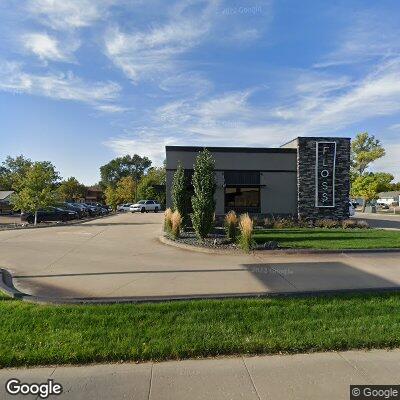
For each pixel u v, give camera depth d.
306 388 3.33
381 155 50.41
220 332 4.53
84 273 7.94
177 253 10.77
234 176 19.06
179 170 16.05
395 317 5.01
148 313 5.05
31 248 11.96
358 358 3.97
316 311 5.20
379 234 14.59
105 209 44.59
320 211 19.22
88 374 3.68
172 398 3.19
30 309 5.26
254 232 15.47
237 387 3.36
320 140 19.22
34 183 23.08
